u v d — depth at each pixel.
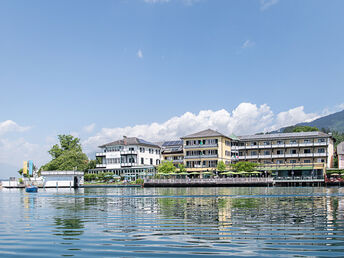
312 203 31.80
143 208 28.31
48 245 14.00
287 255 12.02
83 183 96.12
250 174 89.19
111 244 14.02
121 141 114.94
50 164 104.38
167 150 119.31
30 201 39.88
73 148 111.25
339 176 87.75
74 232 16.83
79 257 12.14
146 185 84.06
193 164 102.00
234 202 33.53
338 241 14.09
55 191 68.44
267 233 15.86
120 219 21.31
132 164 111.06
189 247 13.27
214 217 21.64
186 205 30.67
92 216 23.14
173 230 16.95
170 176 94.12
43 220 21.41
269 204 30.88
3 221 21.16
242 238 14.79
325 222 19.12
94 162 121.06
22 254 12.65
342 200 35.56
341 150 95.69
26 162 111.25
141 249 13.09
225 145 102.88
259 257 11.80
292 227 17.45
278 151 101.31
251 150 104.81
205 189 67.00
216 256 11.96
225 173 86.69
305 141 97.62
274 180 80.38
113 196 46.91
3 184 102.75
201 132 103.88
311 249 12.81
